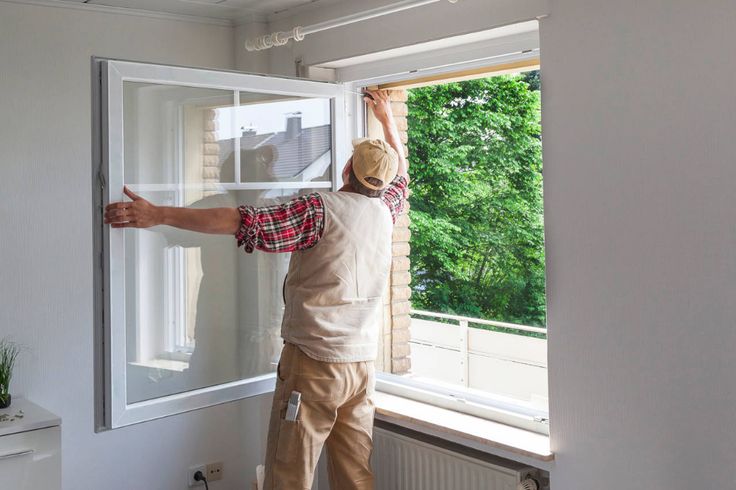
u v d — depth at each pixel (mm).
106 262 2504
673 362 2156
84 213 3297
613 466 2311
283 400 2576
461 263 4242
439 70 3027
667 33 2125
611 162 2268
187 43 3541
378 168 2590
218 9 3406
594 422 2352
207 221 2367
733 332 2029
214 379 2906
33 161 3156
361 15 2748
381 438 3074
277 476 2566
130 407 2613
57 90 3199
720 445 2066
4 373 2963
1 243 3096
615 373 2293
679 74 2105
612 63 2250
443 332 4066
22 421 2791
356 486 2744
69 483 3301
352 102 3373
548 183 2438
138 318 2660
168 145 2672
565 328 2416
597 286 2322
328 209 2514
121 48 3355
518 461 2561
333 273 2531
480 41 2801
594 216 2318
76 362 3301
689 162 2098
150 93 2615
